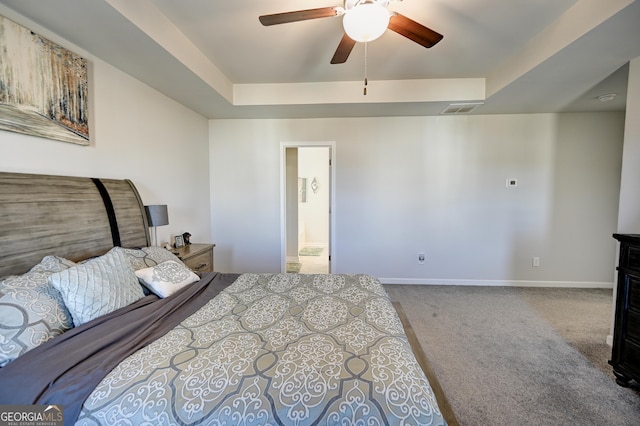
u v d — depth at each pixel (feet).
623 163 7.11
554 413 5.34
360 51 8.27
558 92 9.55
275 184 13.25
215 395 2.97
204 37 7.52
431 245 12.94
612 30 5.83
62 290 4.22
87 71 6.71
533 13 6.47
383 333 4.26
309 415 2.86
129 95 8.10
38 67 5.52
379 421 2.85
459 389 5.98
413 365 3.53
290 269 16.70
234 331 4.29
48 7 5.06
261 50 8.23
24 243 4.92
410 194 12.84
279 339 4.04
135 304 4.99
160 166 9.59
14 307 3.71
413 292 11.87
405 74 10.02
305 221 24.35
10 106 5.04
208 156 13.21
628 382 6.01
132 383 3.07
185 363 3.40
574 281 12.48
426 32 5.57
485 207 12.60
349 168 12.96
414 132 12.64
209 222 13.39
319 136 12.98
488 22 6.81
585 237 12.30
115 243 6.78
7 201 4.72
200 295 6.01
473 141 12.44
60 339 3.72
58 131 5.95
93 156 6.93
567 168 12.15
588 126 11.95
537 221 12.42
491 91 9.83
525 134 12.21
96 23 5.59
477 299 11.05
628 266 5.88
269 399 2.95
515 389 5.98
